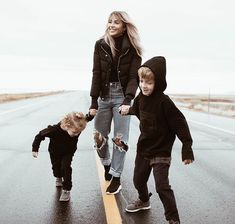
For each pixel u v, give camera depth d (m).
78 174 5.91
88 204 4.38
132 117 20.05
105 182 5.41
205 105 37.91
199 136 11.53
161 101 3.56
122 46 4.71
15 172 6.02
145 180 3.92
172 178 5.89
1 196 4.67
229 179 5.88
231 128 14.34
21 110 22.44
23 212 4.07
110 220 3.85
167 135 3.65
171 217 3.41
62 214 4.02
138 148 3.87
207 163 7.23
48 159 7.17
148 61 3.55
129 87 4.64
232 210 4.29
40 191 4.90
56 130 4.37
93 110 4.86
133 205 4.12
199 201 4.62
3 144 8.99
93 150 8.45
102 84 4.93
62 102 35.91
